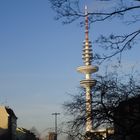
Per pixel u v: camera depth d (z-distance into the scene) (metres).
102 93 30.41
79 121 31.23
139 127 29.14
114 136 31.92
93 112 30.33
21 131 129.50
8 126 111.50
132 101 28.08
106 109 29.59
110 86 30.56
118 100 29.53
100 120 30.20
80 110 31.62
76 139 32.16
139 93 28.95
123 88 34.44
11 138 112.19
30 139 136.88
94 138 31.83
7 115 111.62
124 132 29.78
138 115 29.47
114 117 29.41
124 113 28.97
